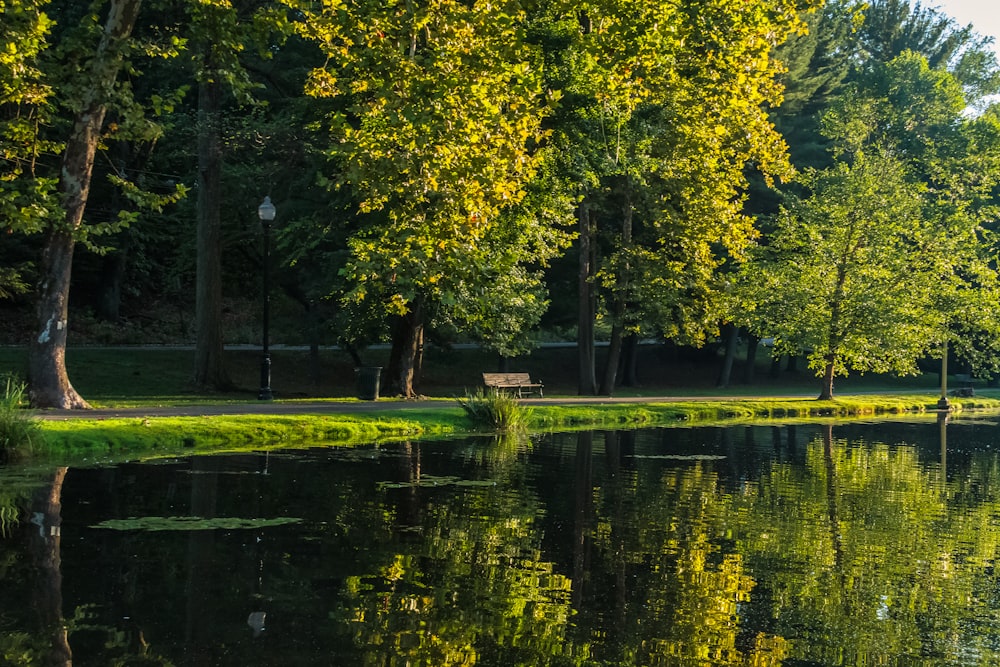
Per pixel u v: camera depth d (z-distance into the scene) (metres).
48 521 10.65
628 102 22.81
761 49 20.55
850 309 37.78
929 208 45.56
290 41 31.05
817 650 7.07
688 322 37.91
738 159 24.89
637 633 7.32
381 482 14.06
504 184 17.22
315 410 22.81
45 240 21.03
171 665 6.29
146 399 27.31
